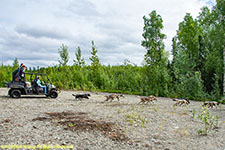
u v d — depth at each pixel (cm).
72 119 781
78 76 2772
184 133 670
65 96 1708
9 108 1000
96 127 683
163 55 2247
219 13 2072
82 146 529
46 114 869
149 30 2312
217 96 1867
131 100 1558
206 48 2177
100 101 1425
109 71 3123
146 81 2169
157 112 1009
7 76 2573
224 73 1936
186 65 2142
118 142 567
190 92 2005
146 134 645
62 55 3488
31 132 613
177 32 2648
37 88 1491
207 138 629
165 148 536
